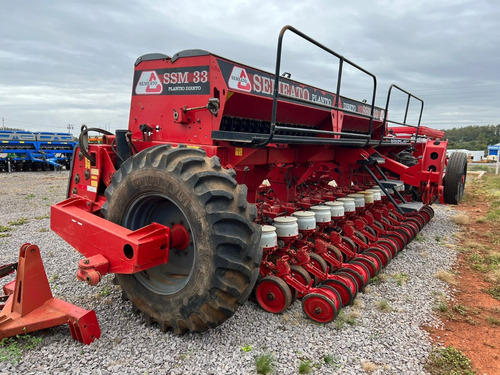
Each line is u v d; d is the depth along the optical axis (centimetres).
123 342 293
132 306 338
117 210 329
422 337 330
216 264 262
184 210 278
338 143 439
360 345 309
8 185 1451
